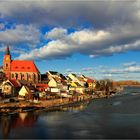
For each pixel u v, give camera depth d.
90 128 81.44
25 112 115.38
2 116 102.81
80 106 145.62
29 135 71.56
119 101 180.25
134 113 116.44
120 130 78.75
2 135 71.19
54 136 70.56
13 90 156.38
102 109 131.62
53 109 129.62
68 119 98.31
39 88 183.25
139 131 77.50
